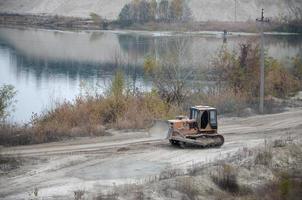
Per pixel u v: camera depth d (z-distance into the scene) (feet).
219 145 248.73
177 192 179.52
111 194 174.40
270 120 319.88
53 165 211.20
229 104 346.33
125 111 304.71
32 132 257.96
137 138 262.47
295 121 317.63
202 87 387.55
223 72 398.21
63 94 479.00
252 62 395.96
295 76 473.67
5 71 636.89
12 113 376.07
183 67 419.54
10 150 232.73
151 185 184.34
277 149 238.48
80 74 621.31
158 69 374.02
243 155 228.22
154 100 321.32
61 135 262.06
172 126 246.68
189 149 242.58
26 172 200.85
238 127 299.17
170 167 211.61
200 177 193.88
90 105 312.50
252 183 197.36
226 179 193.98
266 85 394.11
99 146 244.83
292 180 189.06
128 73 593.01
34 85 535.60
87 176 197.88
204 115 246.47
